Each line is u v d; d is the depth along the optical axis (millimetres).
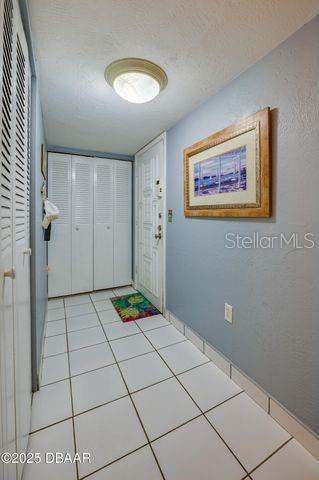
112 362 1724
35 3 944
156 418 1261
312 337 1061
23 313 1058
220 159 1560
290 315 1155
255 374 1371
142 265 3082
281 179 1172
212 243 1707
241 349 1471
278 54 1162
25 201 1138
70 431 1182
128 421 1241
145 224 2918
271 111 1208
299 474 1001
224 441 1137
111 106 1819
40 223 1817
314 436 1063
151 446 1113
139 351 1862
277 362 1233
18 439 873
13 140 833
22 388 985
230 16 1006
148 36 1120
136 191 3188
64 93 1629
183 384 1509
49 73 1404
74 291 3088
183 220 2064
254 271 1357
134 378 1561
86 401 1368
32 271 1391
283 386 1205
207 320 1789
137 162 3121
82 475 991
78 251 3078
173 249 2260
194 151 1811
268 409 1287
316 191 1018
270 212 1233
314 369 1058
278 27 1057
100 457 1062
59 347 1911
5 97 698
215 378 1563
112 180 3223
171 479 980
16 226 903
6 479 672
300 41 1058
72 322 2348
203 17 1014
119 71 1334
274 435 1167
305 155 1056
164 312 2475
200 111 1782
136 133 2418
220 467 1024
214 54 1232
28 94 1213
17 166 923
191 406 1340
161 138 2398
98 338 2053
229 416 1276
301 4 944
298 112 1077
